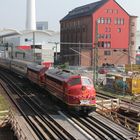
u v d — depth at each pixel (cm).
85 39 12025
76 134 2709
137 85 5488
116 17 11956
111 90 5872
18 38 15262
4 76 7231
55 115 3372
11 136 2975
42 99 4284
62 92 3569
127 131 2833
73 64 12131
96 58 6272
